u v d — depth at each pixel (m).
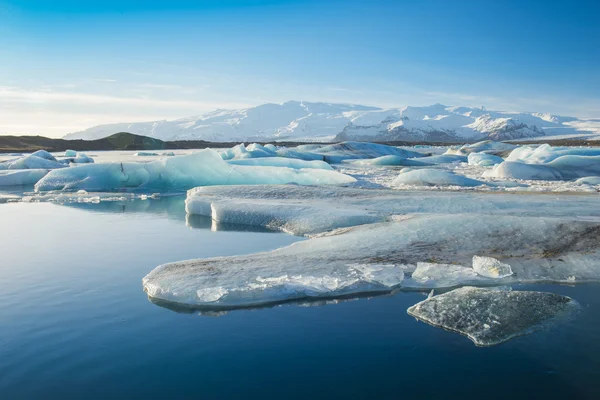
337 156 35.34
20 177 19.89
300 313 4.60
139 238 8.60
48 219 10.85
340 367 3.52
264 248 7.71
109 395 3.15
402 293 5.16
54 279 5.88
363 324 4.33
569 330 4.12
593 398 3.11
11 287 5.55
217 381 3.32
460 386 3.25
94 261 6.84
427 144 134.00
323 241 7.24
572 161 20.30
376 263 6.02
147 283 5.45
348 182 16.92
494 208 9.66
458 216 7.84
